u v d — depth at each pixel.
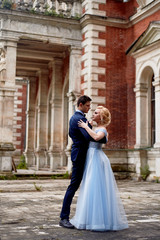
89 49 14.99
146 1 14.28
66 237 4.02
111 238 3.99
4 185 10.98
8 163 13.67
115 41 15.38
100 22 15.12
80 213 4.52
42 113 20.64
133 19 14.85
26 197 8.01
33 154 22.17
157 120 12.80
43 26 15.09
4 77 14.14
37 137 21.14
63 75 18.58
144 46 13.57
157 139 12.77
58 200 7.47
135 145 14.06
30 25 14.82
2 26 14.31
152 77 14.24
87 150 4.75
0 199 7.63
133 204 6.98
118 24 15.40
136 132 14.23
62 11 15.52
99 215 4.37
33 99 22.62
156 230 4.48
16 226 4.68
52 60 19.23
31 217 5.38
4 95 14.05
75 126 4.69
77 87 15.50
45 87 20.91
